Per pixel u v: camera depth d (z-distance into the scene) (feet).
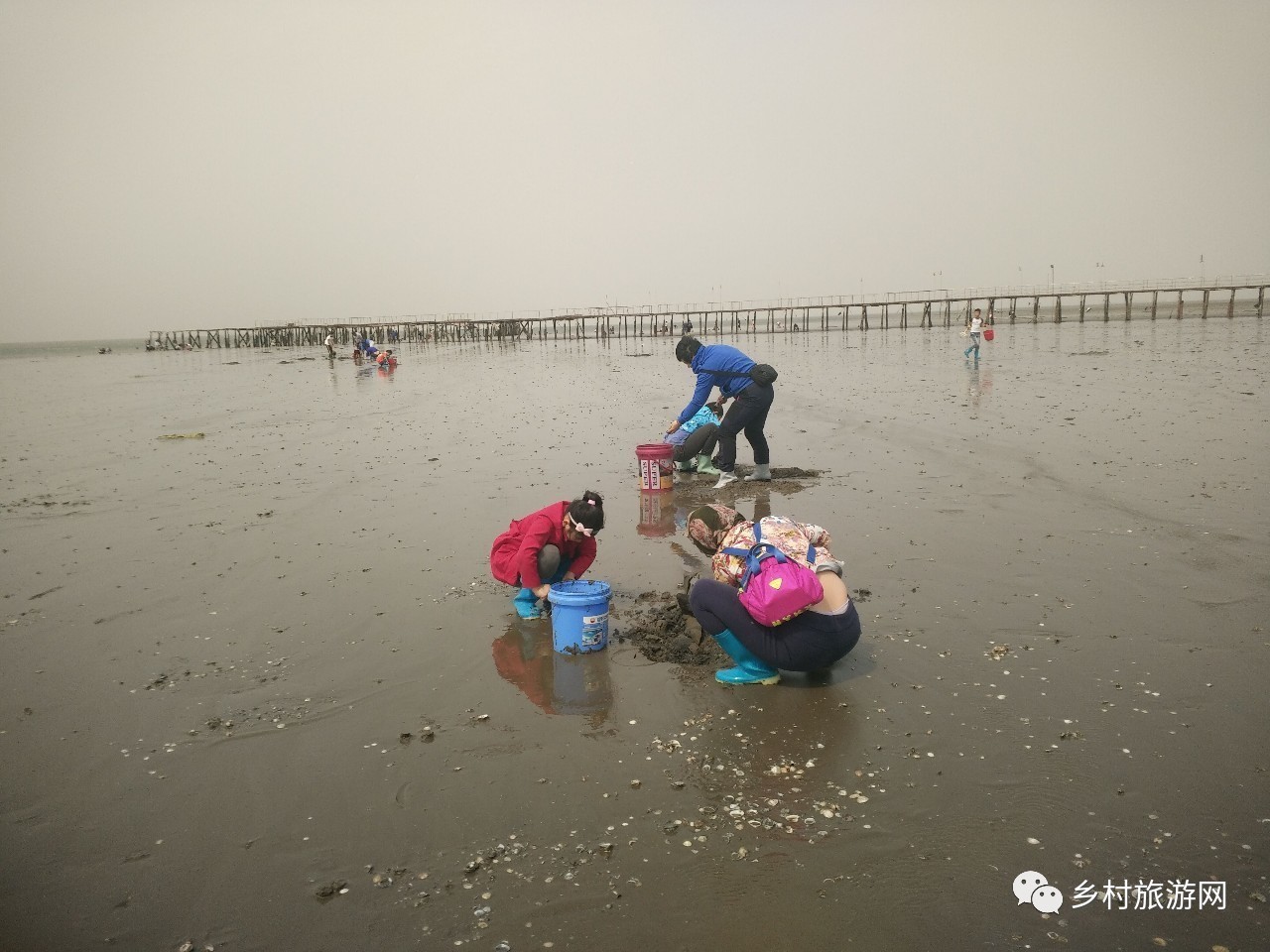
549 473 36.99
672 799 12.41
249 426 58.95
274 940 9.84
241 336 305.73
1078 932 9.52
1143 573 20.68
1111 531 24.31
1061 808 11.77
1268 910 9.75
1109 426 41.98
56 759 14.15
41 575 24.58
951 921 9.75
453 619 19.90
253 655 18.19
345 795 12.78
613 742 14.11
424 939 9.76
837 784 12.61
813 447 41.16
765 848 11.19
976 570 21.53
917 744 13.64
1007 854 10.88
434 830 11.84
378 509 31.35
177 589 22.82
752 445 33.14
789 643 15.31
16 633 19.97
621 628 19.10
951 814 11.76
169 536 28.68
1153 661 16.03
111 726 15.23
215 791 13.01
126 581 23.72
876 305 226.99
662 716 14.94
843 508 28.50
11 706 16.12
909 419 48.62
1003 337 148.15
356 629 19.47
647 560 23.97
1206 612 18.16
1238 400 48.98
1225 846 10.86
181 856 11.48
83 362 205.57
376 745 14.25
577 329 268.82
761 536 15.53
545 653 17.88
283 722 15.16
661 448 32.17
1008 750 13.32
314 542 27.02
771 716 14.80
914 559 22.63
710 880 10.61
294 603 21.35
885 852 11.02
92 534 29.37
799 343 166.81
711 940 9.59
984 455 36.47
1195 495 27.71
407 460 41.93
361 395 82.02
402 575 23.27
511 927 9.91
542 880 10.72
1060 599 19.34
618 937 9.68
